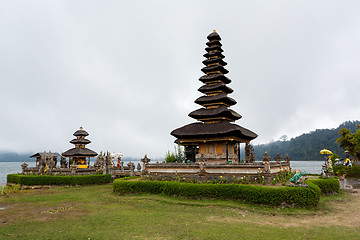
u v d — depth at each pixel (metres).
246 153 37.91
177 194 24.28
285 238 13.38
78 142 48.56
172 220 17.09
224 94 35.12
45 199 26.31
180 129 33.94
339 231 14.64
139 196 25.53
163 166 29.62
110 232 14.41
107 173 43.66
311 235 13.88
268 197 20.30
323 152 36.22
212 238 13.34
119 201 24.34
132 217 18.03
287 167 33.44
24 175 40.75
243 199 21.53
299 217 17.89
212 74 37.66
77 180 38.50
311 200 19.92
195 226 15.60
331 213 19.20
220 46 38.72
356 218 17.81
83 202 24.52
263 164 24.53
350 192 30.45
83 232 14.45
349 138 62.09
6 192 30.88
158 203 22.70
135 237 13.49
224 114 33.09
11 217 18.34
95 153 48.75
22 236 13.70
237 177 25.30
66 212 19.95
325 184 26.88
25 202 24.69
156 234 14.02
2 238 13.34
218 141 32.78
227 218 17.62
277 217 17.94
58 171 42.56
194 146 39.16
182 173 28.25
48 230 14.87
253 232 14.38
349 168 48.56
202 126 33.19
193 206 21.41
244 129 35.03
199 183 25.00
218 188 22.73
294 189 20.11
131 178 34.19
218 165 26.28
